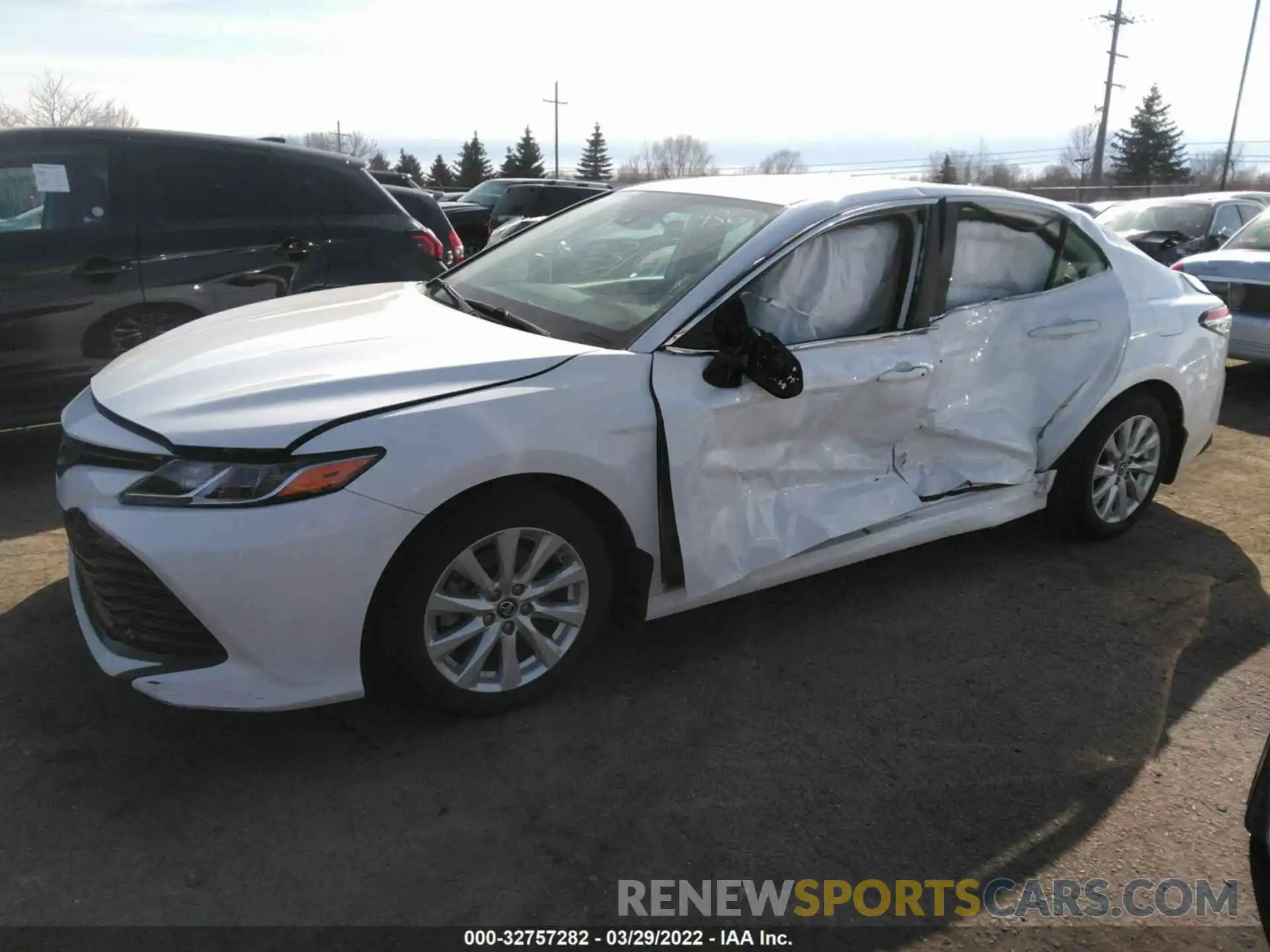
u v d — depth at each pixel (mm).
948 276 3699
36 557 3977
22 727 2881
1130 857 2568
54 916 2223
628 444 2963
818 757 2906
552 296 3516
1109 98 39625
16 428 5109
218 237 5320
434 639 2826
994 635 3650
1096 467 4297
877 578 4098
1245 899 2443
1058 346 4031
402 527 2625
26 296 4773
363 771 2758
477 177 73125
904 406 3555
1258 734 3107
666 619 3689
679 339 3094
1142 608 3902
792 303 3348
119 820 2529
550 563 3027
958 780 2832
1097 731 3094
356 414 2619
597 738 2945
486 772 2775
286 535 2510
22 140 4902
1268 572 4266
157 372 2994
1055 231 4098
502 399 2777
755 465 3246
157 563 2486
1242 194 11703
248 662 2588
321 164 5785
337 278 5746
